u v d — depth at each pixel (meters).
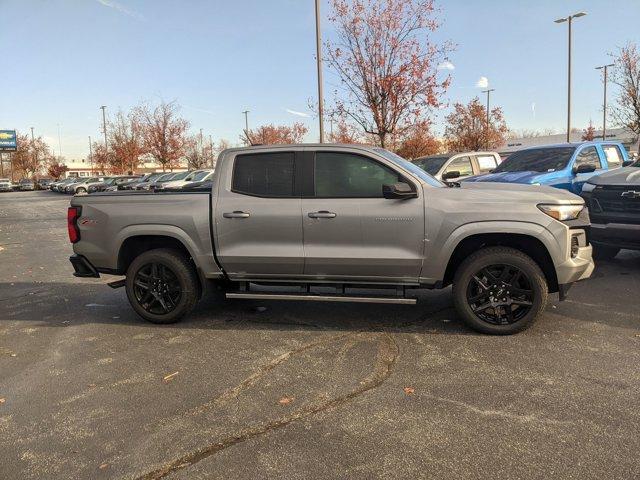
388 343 4.80
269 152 5.22
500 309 4.93
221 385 3.99
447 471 2.80
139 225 5.44
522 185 5.27
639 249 7.25
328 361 4.41
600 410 3.43
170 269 5.48
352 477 2.78
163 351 4.79
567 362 4.24
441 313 5.69
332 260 5.04
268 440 3.17
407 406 3.55
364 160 5.03
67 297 7.08
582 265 4.84
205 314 5.95
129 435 3.28
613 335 4.86
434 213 4.83
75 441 3.23
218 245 5.27
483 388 3.80
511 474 2.76
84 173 102.31
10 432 3.36
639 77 25.12
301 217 5.04
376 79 16.53
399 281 5.04
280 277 5.26
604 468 2.79
